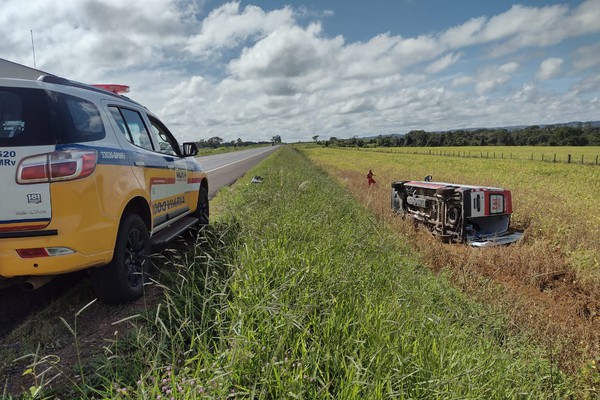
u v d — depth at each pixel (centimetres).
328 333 282
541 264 600
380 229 716
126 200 396
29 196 317
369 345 273
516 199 1216
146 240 441
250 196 927
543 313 458
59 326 346
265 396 219
